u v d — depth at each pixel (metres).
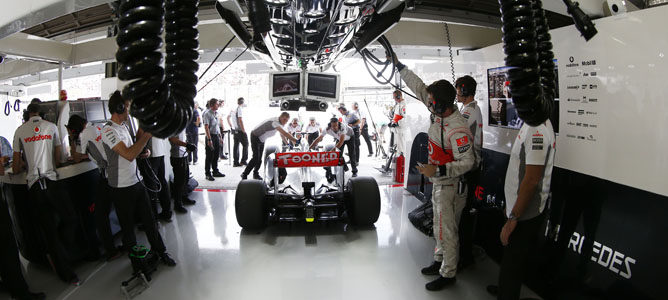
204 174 6.25
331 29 1.89
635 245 1.86
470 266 2.84
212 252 3.10
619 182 1.93
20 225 2.81
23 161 2.53
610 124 1.97
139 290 2.49
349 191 3.59
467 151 2.30
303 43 2.22
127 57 0.67
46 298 2.43
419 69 4.85
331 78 3.03
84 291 2.52
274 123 4.85
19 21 1.81
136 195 2.61
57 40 5.52
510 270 2.01
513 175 2.08
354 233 3.50
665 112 1.69
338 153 3.45
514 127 2.82
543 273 2.45
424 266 2.84
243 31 2.51
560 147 2.33
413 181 4.85
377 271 2.76
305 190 3.44
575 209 2.23
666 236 1.72
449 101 2.28
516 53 0.86
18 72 6.87
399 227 3.66
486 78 3.20
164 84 0.71
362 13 1.71
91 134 2.69
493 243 2.98
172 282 2.62
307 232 3.53
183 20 0.85
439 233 2.50
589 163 2.11
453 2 3.56
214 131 5.93
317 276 2.69
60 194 2.63
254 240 3.35
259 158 5.36
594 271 2.08
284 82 3.03
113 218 3.33
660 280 1.74
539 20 1.27
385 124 8.48
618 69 1.91
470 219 2.77
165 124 0.73
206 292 2.48
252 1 1.55
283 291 2.49
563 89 2.29
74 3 1.62
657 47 1.71
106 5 4.07
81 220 2.88
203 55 7.31
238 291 2.50
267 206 3.58
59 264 2.56
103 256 3.07
